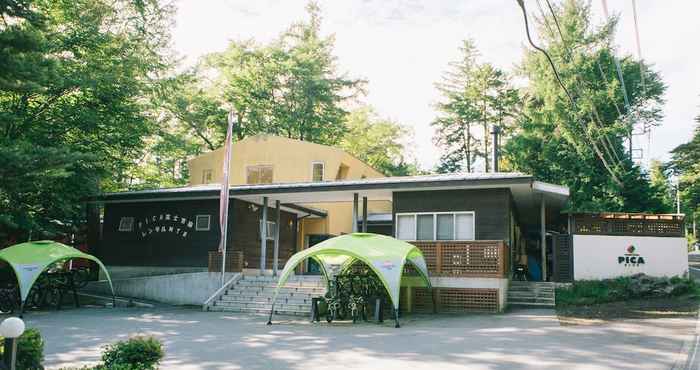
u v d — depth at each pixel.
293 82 43.00
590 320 14.09
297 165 32.09
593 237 19.92
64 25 23.70
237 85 41.00
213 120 41.44
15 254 18.84
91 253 26.61
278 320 16.36
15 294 19.38
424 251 18.23
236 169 33.38
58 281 20.53
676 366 8.73
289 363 9.55
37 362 8.07
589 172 32.34
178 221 24.70
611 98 31.69
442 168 50.66
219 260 21.47
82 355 10.57
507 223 18.59
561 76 33.25
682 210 53.00
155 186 37.25
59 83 20.23
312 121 44.00
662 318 14.10
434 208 19.64
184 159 43.94
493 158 28.00
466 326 13.88
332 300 15.92
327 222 30.83
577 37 33.88
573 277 19.73
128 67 24.94
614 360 9.24
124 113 25.23
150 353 8.04
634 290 18.09
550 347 10.50
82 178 23.38
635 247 19.72
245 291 20.22
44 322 15.93
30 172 13.28
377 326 14.57
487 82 48.03
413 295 18.09
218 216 23.94
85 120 22.80
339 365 9.33
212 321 16.08
